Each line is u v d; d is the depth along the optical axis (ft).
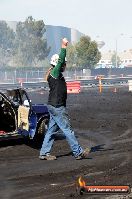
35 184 37.65
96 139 62.28
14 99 59.41
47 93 175.94
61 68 48.21
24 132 55.98
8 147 57.41
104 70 431.84
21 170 43.50
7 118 57.98
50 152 53.21
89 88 212.43
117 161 46.52
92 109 105.70
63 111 48.44
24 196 33.88
